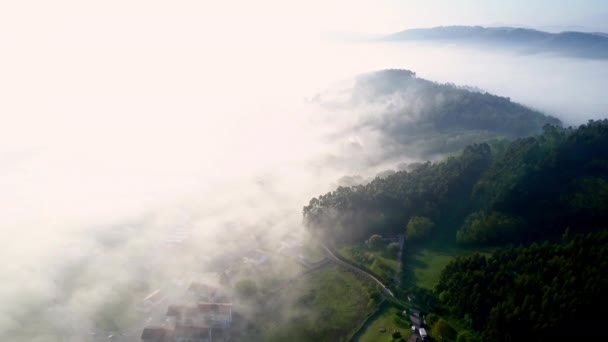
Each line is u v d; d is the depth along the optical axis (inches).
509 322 4478.3
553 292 4611.2
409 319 5310.0
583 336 4242.1
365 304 5812.0
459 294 5206.7
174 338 5393.7
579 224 6673.2
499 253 5905.5
